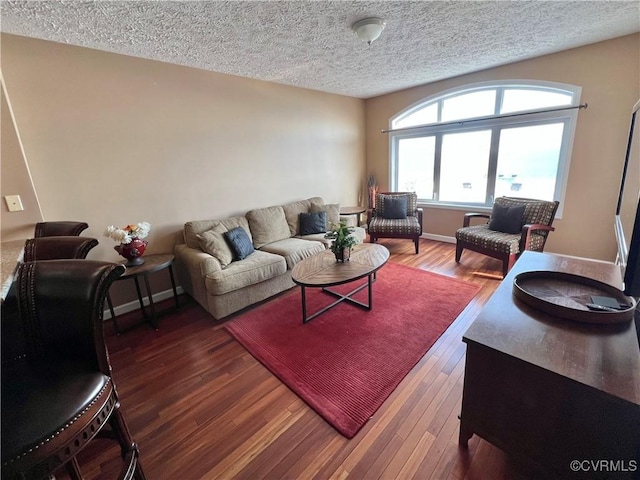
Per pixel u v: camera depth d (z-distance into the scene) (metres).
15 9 1.77
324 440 1.45
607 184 3.20
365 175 5.55
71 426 0.79
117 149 2.66
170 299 3.12
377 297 2.91
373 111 5.17
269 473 1.31
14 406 0.79
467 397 1.26
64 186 2.44
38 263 0.99
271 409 1.65
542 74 3.39
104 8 1.83
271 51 2.71
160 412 1.66
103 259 2.69
